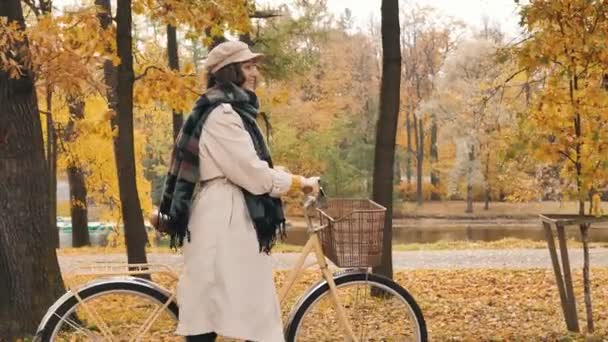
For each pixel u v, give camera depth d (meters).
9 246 5.98
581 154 5.79
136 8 8.29
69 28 6.71
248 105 3.85
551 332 6.21
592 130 5.63
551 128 5.85
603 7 5.58
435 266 13.30
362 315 5.14
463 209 45.22
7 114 5.93
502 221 41.25
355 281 4.15
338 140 43.78
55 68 6.04
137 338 3.96
